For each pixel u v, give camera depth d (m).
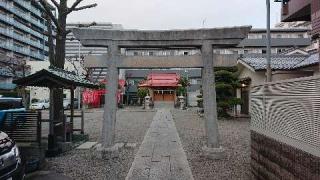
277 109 5.88
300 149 4.83
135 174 8.15
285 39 54.78
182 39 10.39
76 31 10.51
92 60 10.61
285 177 5.45
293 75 20.48
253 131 7.62
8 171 5.97
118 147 11.38
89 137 14.97
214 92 10.37
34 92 51.91
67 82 10.30
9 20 61.28
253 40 54.09
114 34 10.57
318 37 9.29
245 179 7.60
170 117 27.81
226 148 11.64
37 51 77.12
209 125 10.30
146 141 13.70
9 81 54.00
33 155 8.87
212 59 10.34
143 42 10.55
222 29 10.24
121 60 10.58
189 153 10.94
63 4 13.66
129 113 34.34
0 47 59.12
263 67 21.28
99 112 36.50
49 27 14.30
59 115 13.24
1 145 6.11
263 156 6.74
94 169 8.73
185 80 51.84
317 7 8.87
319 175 4.21
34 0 13.41
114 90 10.60
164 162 9.53
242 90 27.17
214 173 8.20
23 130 10.11
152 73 58.81
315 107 4.38
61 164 9.31
